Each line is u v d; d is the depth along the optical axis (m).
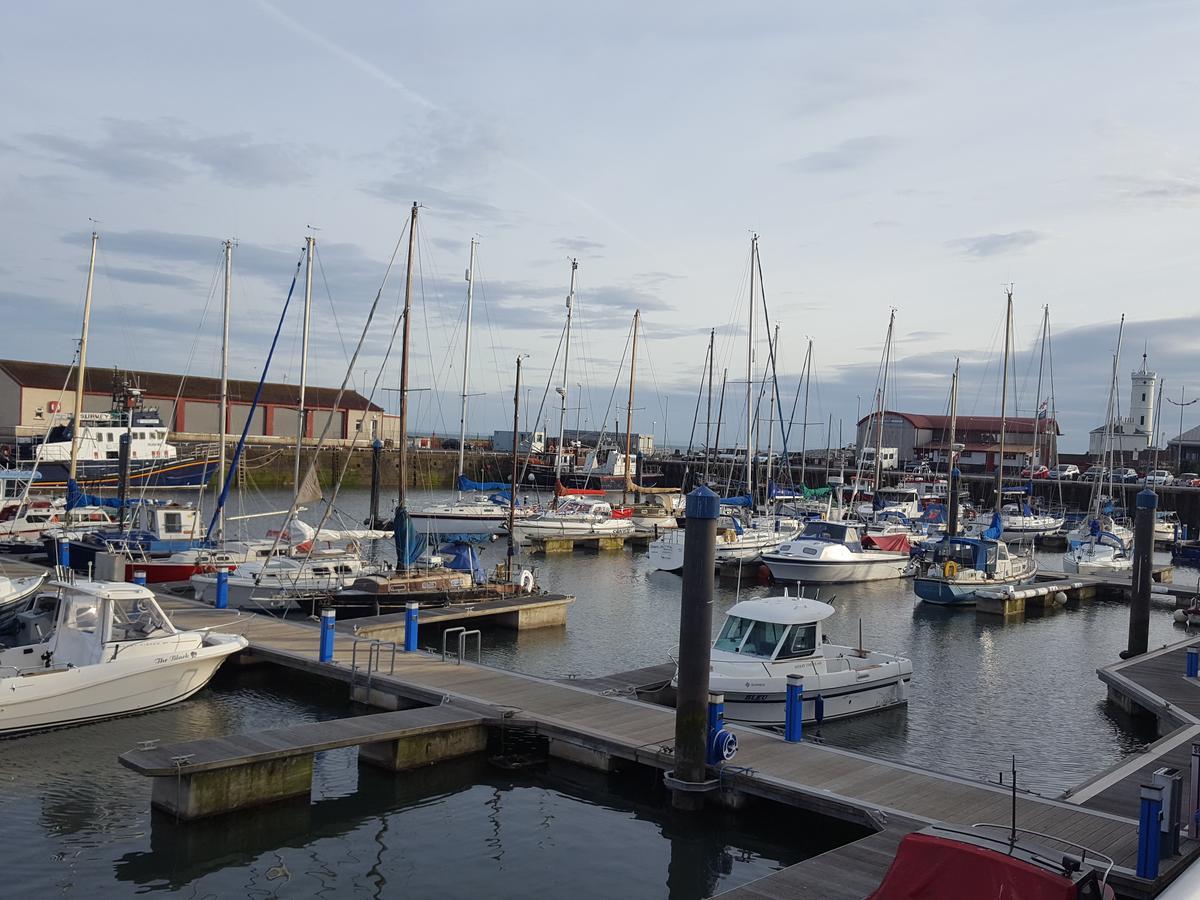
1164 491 71.56
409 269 33.06
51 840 12.52
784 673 18.39
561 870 12.17
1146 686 19.91
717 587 38.25
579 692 17.81
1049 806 12.47
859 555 39.50
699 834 13.27
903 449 104.94
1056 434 92.62
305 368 37.88
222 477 34.94
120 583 18.50
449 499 73.75
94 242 38.25
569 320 57.47
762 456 81.62
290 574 27.56
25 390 74.12
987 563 35.94
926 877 7.82
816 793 12.67
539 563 43.97
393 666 18.94
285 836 12.92
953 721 20.05
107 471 56.53
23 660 17.45
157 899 11.16
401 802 14.12
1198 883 5.35
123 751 15.82
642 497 68.69
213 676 20.44
